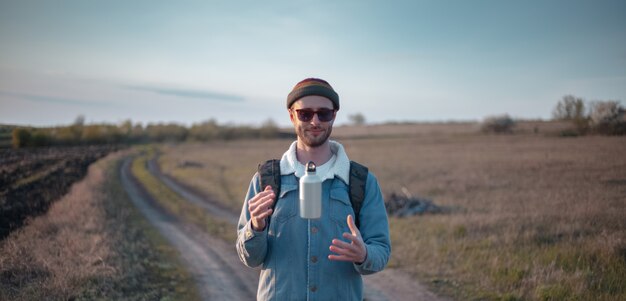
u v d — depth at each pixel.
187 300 6.10
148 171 29.08
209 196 17.34
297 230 1.95
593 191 9.12
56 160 22.98
